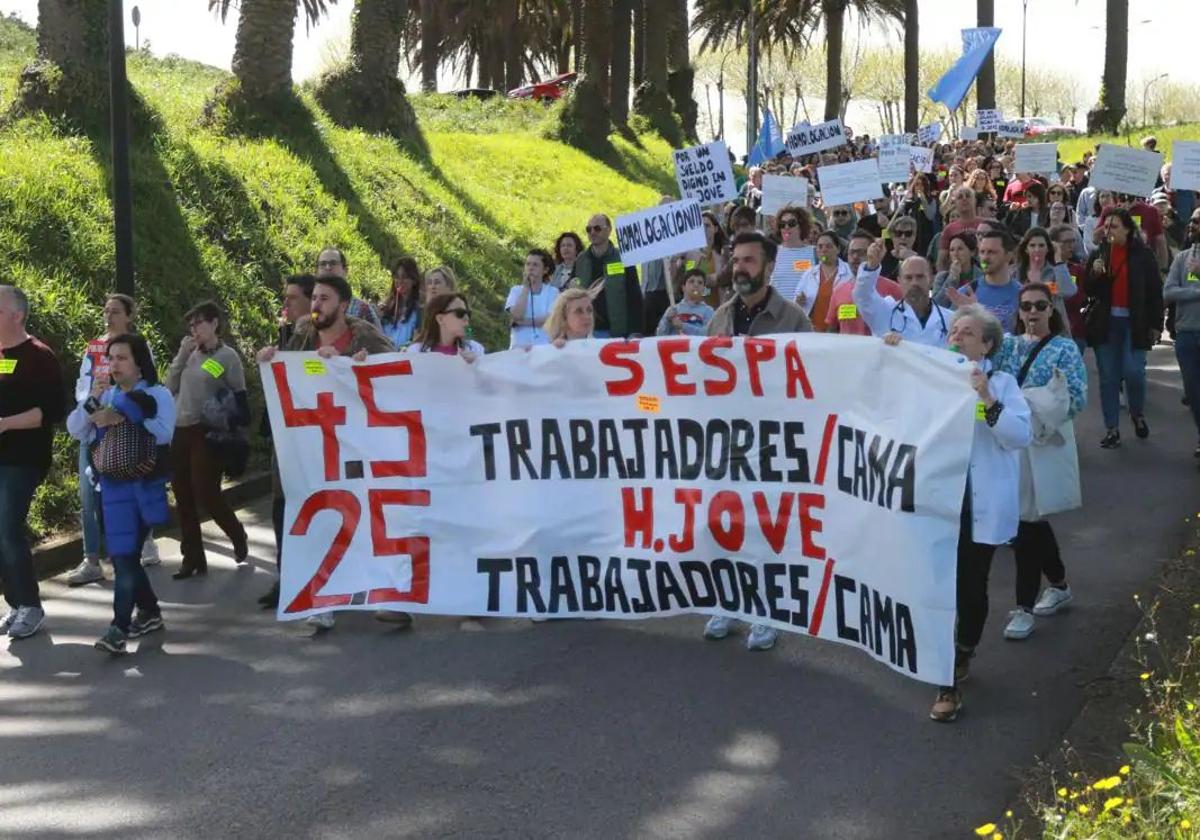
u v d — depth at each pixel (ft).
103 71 50.29
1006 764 18.83
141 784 19.07
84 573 29.63
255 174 53.47
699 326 35.88
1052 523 31.04
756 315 24.56
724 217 55.06
